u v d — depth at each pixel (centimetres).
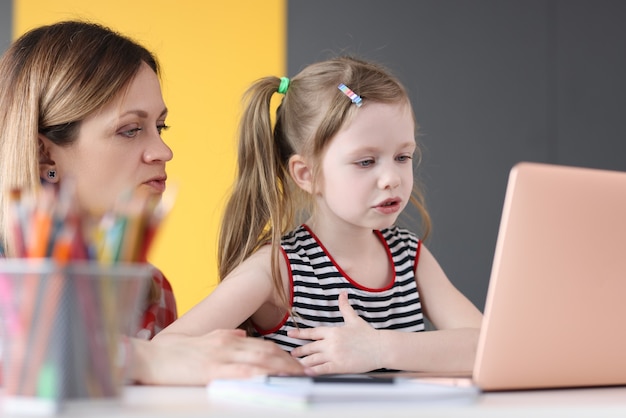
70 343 60
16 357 60
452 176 322
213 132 304
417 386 73
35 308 60
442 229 320
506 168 325
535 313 84
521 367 84
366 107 142
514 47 328
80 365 60
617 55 333
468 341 127
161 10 304
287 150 157
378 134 141
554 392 85
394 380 77
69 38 142
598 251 86
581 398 77
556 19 330
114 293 62
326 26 315
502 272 82
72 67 138
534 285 83
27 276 60
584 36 331
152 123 145
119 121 138
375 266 152
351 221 143
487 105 325
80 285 61
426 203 320
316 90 149
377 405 63
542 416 63
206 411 59
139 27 302
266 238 153
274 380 78
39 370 60
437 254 320
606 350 88
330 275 147
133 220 64
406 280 154
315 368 119
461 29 325
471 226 322
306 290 145
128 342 65
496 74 327
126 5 302
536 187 82
